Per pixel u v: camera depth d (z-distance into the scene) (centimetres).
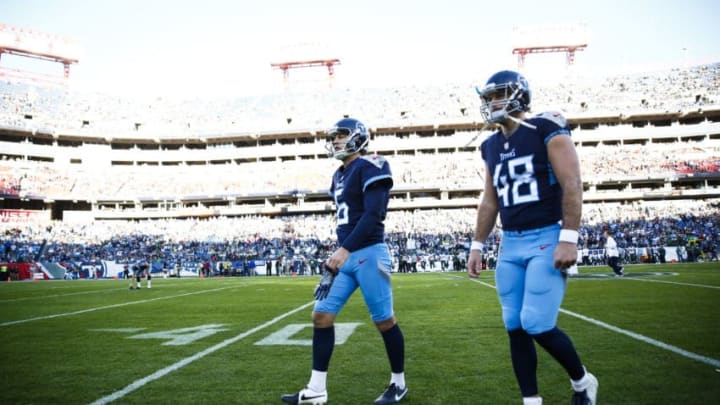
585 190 4688
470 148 5184
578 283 1303
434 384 371
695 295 911
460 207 4816
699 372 379
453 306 892
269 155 5400
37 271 3212
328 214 4888
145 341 584
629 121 5062
